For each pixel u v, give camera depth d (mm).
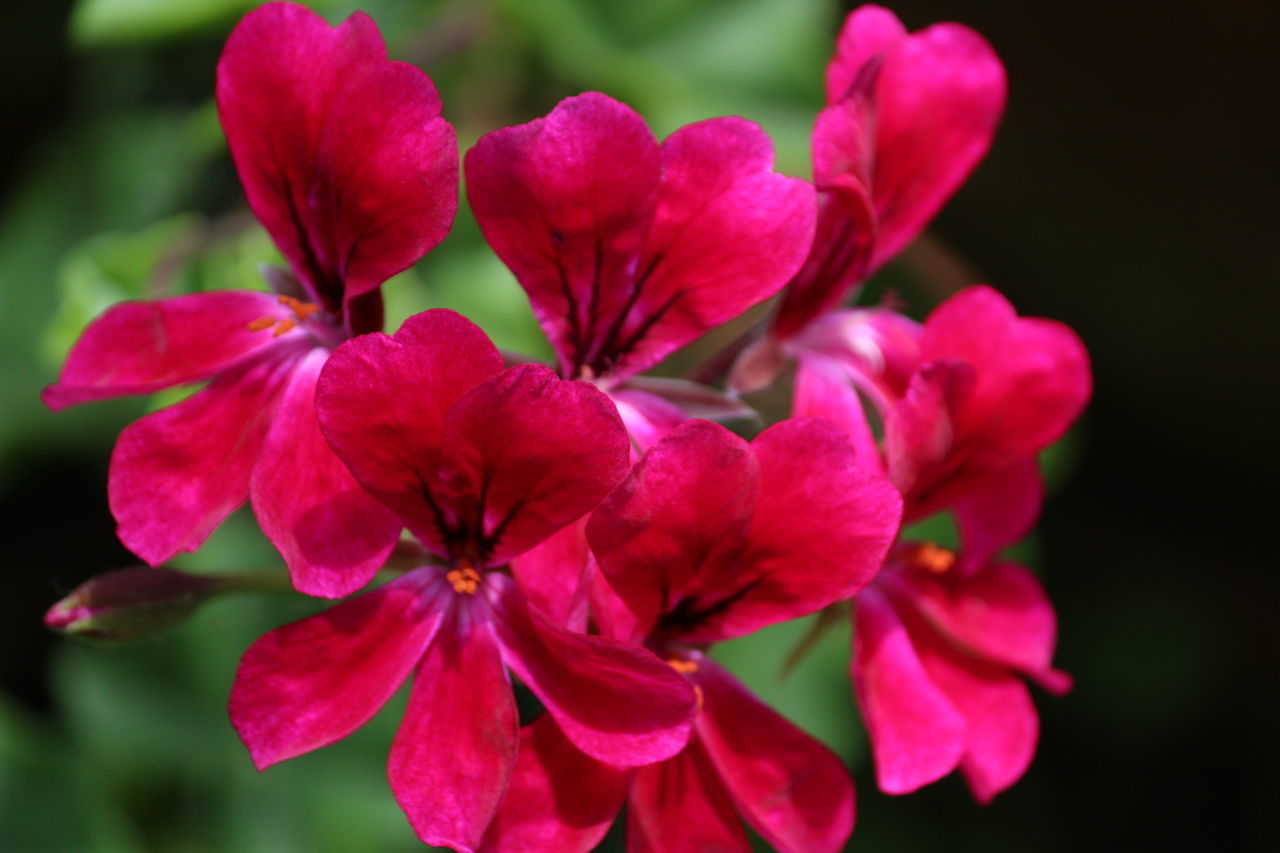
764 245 270
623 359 275
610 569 263
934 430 272
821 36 354
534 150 264
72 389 271
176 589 281
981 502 291
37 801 334
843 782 272
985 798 285
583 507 262
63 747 345
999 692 288
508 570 273
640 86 344
